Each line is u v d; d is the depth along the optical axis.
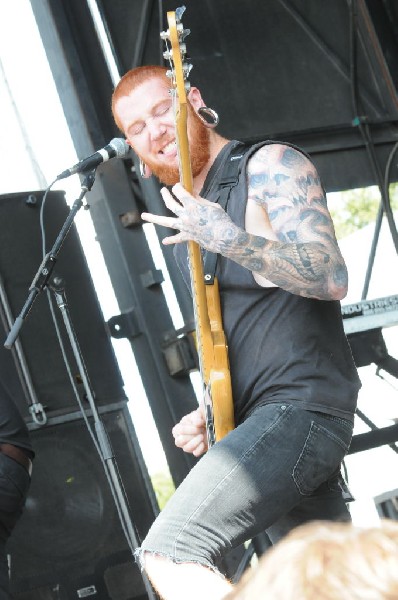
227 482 2.68
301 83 6.50
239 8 6.50
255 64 6.45
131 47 6.14
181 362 5.71
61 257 5.73
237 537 2.72
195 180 3.08
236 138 6.30
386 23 6.68
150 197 5.85
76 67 6.03
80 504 5.37
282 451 2.74
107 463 5.00
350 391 2.88
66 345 5.63
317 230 2.77
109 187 5.97
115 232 5.94
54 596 5.21
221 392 2.89
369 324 5.93
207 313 2.93
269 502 2.73
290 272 2.70
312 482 2.81
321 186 2.92
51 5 6.03
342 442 2.87
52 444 5.42
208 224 2.72
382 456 5.98
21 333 5.54
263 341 2.88
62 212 5.81
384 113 6.63
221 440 2.78
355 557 0.77
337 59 6.57
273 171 2.88
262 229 2.88
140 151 3.22
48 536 5.27
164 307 5.89
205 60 6.38
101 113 6.03
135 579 5.29
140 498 5.48
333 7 6.64
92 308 5.73
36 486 5.32
